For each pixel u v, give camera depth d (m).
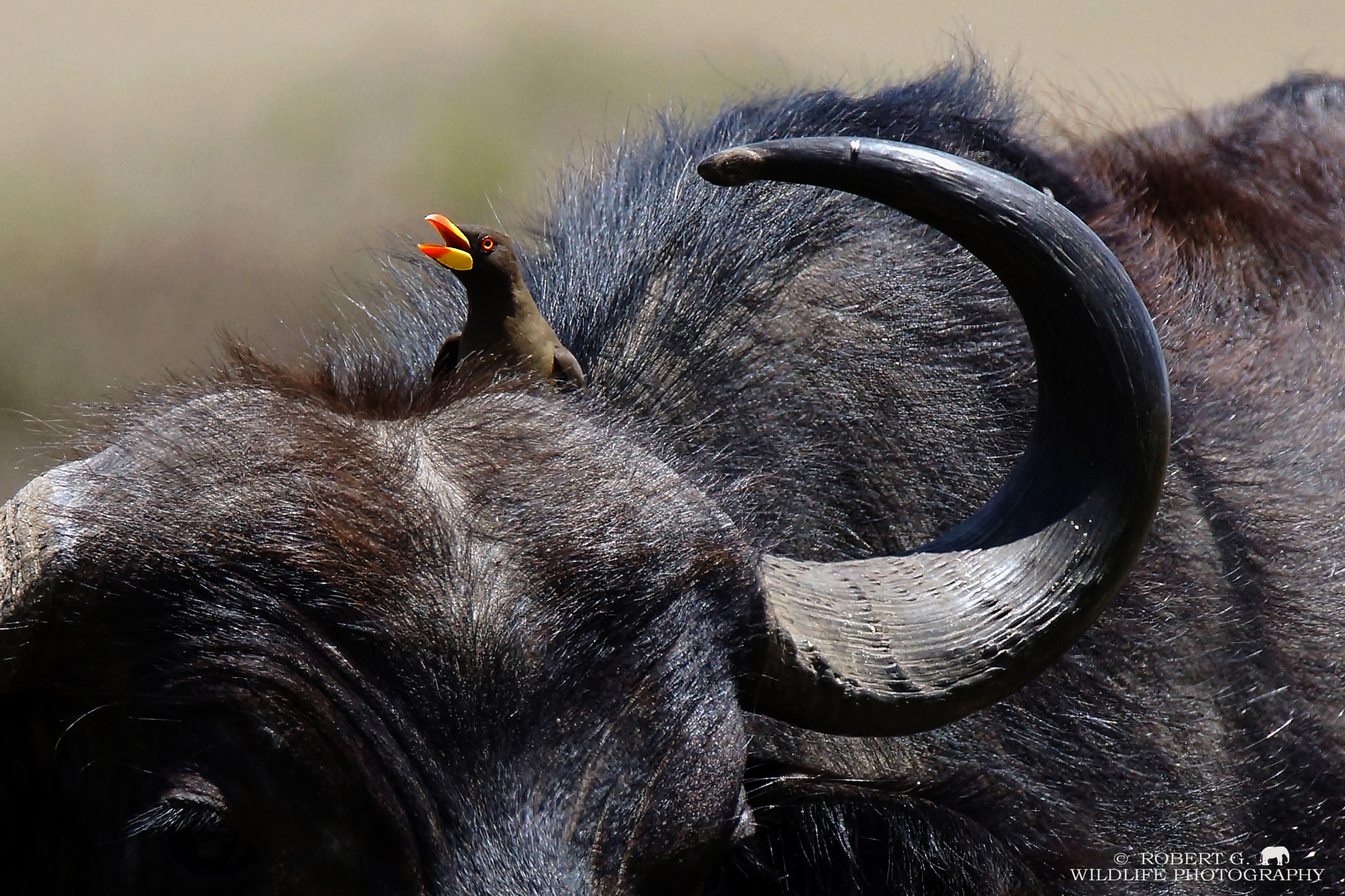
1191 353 18.34
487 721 10.04
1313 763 17.34
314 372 11.92
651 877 10.31
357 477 10.57
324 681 10.00
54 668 10.38
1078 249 10.94
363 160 64.75
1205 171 21.84
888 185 10.92
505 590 10.30
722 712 10.74
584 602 10.46
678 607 10.77
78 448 12.03
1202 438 17.58
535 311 13.29
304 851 9.98
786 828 13.52
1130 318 10.95
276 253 53.84
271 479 10.52
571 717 10.25
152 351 45.59
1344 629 18.02
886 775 13.75
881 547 15.12
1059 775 15.09
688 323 15.38
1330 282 21.23
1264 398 19.11
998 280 16.86
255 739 9.98
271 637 10.08
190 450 10.77
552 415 11.73
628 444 11.71
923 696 11.01
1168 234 20.67
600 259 16.58
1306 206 22.20
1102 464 11.16
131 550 10.28
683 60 88.00
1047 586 11.20
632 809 10.25
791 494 14.71
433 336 17.11
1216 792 16.34
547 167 34.53
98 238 52.44
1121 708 15.66
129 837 10.34
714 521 11.25
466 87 77.44
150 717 10.17
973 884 13.53
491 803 9.95
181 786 10.02
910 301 16.42
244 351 12.01
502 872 9.80
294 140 68.50
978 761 14.43
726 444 14.75
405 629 10.07
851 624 11.26
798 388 15.43
